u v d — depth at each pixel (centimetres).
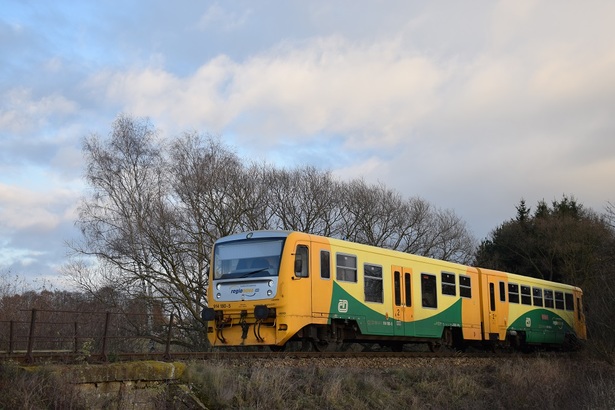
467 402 1745
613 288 2770
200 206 3297
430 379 1864
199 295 3123
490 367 2188
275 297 1778
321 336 1895
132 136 3312
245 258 1858
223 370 1396
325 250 1897
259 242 1855
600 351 2570
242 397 1365
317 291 1845
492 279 2627
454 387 1830
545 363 2191
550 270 4584
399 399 1644
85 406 1128
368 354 1962
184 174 3322
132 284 3039
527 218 5062
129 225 3116
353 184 4284
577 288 3262
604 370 2259
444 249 4734
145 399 1234
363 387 1625
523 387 1909
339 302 1908
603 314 2659
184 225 3192
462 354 2380
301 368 1602
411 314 2173
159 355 1451
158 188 3294
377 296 2050
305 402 1427
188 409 1262
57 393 1101
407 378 1820
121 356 1366
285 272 1789
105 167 3238
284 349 2041
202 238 3184
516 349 2867
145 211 3166
